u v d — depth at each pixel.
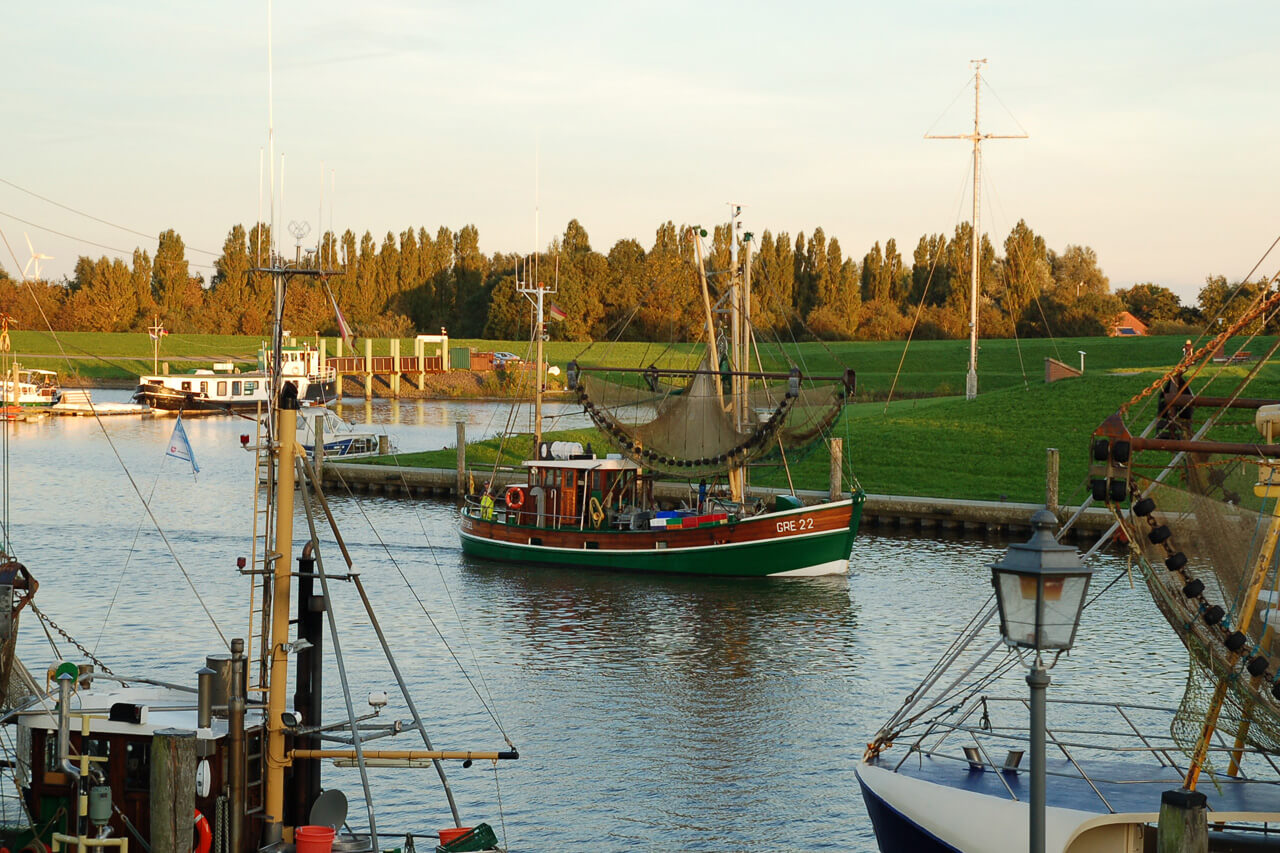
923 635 40.72
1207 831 16.53
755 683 34.59
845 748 28.77
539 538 54.12
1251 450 16.84
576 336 186.88
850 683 34.66
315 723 19.59
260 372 141.75
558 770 27.11
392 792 25.69
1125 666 36.06
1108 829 18.20
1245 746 20.72
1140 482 17.69
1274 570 18.30
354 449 92.69
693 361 157.38
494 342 188.38
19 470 84.19
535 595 47.31
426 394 168.25
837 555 50.72
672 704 32.38
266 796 18.16
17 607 19.33
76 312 192.50
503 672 35.50
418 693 33.06
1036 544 13.50
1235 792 18.86
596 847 23.05
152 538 57.62
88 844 17.27
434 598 46.50
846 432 78.06
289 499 18.31
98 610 41.88
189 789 16.70
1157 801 18.53
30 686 19.27
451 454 84.81
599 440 85.31
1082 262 184.25
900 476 70.31
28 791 19.12
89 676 19.69
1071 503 63.88
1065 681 34.47
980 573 51.91
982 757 21.03
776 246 191.12
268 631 19.19
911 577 51.06
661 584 49.66
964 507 62.22
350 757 19.02
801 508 50.44
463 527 57.53
